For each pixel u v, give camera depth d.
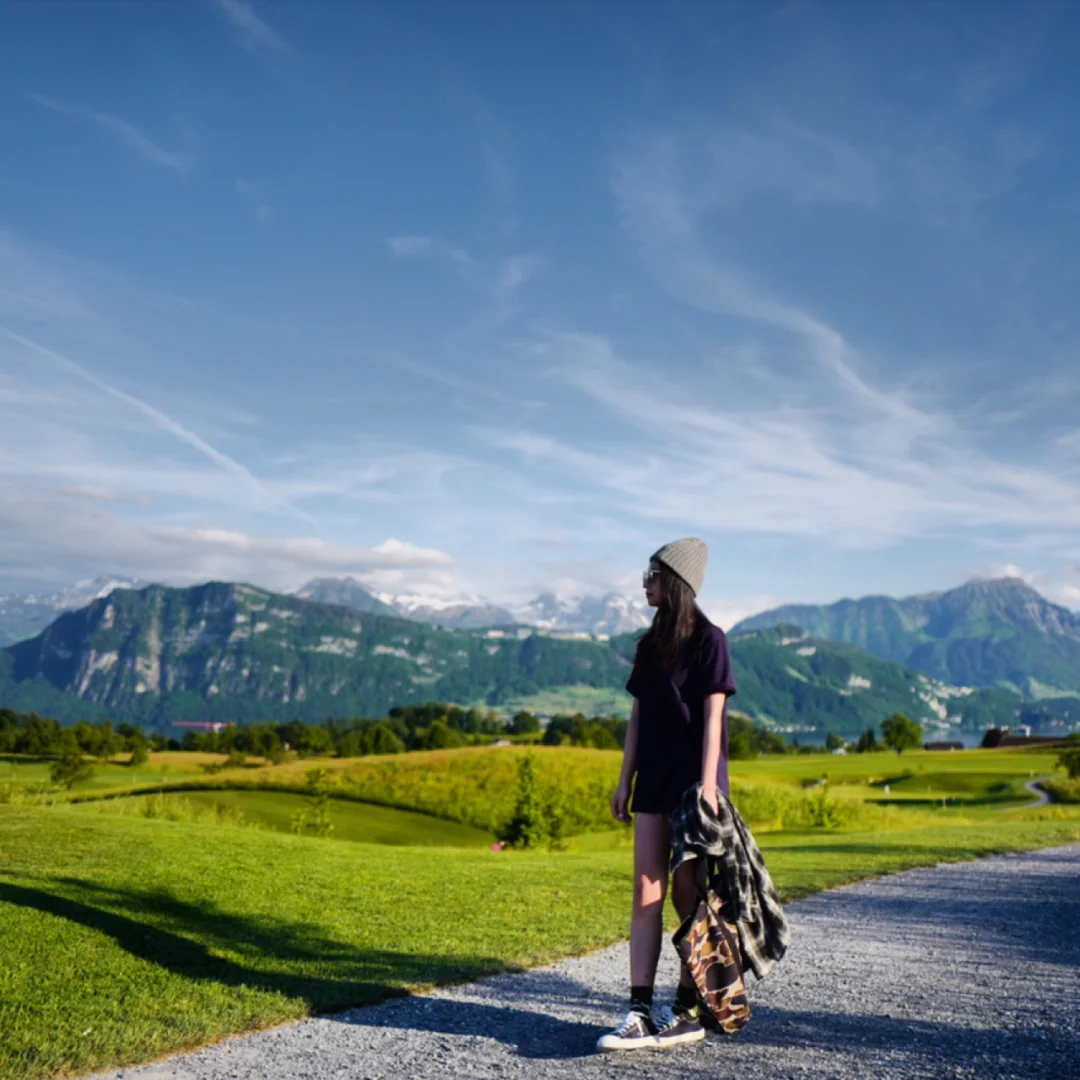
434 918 7.41
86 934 5.92
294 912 7.29
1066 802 53.06
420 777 54.69
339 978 5.17
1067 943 6.33
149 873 8.35
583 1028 4.14
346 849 12.64
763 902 3.77
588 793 50.50
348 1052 3.79
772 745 190.50
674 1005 3.88
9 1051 3.80
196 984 4.96
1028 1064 3.35
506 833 30.55
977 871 11.58
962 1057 3.47
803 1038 3.86
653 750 3.94
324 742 145.38
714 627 3.94
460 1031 4.12
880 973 5.39
